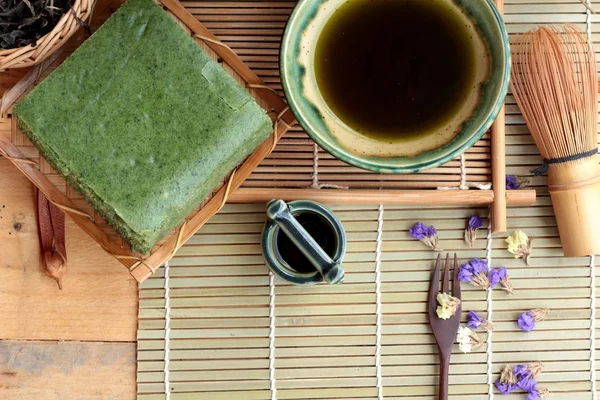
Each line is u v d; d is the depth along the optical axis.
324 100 0.56
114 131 0.54
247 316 0.59
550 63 0.57
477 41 0.55
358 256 0.60
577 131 0.57
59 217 0.59
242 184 0.59
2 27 0.55
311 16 0.55
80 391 0.59
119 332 0.59
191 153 0.54
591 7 0.60
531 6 0.60
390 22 0.57
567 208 0.58
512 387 0.59
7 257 0.59
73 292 0.59
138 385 0.59
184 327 0.59
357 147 0.56
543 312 0.59
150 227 0.53
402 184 0.59
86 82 0.54
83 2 0.54
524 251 0.59
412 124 0.56
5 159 0.60
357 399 0.59
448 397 0.59
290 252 0.58
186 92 0.54
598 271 0.60
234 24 0.59
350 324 0.60
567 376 0.60
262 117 0.54
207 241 0.59
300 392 0.59
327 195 0.58
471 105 0.55
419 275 0.60
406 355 0.59
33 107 0.54
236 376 0.59
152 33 0.55
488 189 0.59
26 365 0.59
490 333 0.60
